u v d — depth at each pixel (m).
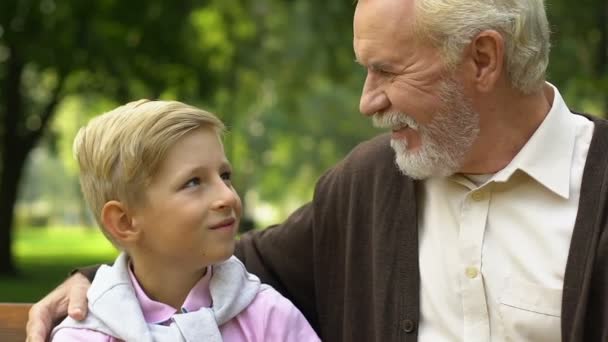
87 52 15.66
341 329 3.05
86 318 2.63
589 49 12.36
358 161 3.08
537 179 2.68
